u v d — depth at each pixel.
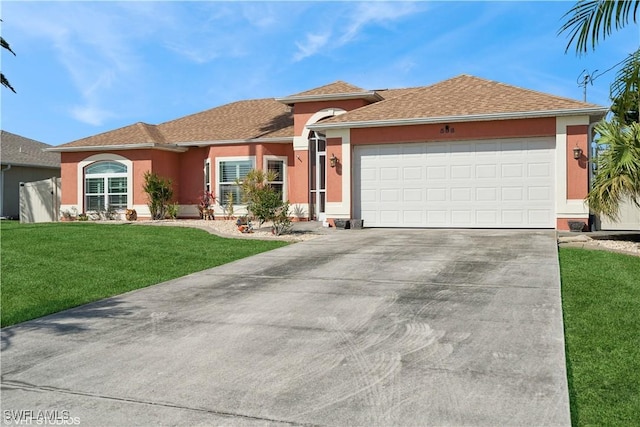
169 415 4.27
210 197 22.33
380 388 4.62
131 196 22.55
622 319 6.36
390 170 16.67
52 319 7.29
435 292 7.93
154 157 22.39
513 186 15.37
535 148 15.16
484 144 15.63
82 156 23.38
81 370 5.31
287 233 15.65
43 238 15.11
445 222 16.06
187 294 8.50
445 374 4.88
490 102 16.16
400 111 16.89
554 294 7.56
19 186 27.86
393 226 16.66
